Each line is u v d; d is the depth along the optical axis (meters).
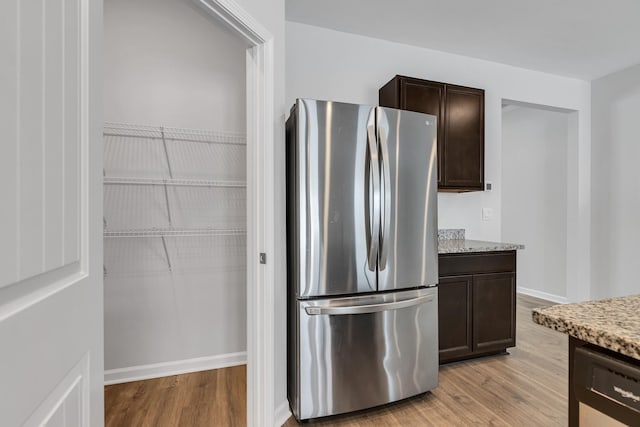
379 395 1.86
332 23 2.66
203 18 2.36
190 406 1.93
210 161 2.39
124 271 2.23
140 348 2.26
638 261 3.31
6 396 0.46
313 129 1.73
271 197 1.70
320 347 1.75
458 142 2.76
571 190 3.81
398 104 2.59
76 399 0.67
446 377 2.27
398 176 1.90
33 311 0.52
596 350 0.69
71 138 0.65
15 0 0.48
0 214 0.45
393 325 1.89
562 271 3.96
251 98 1.71
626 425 0.61
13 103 0.48
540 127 4.21
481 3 2.38
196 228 2.36
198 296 2.38
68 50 0.64
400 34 2.82
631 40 2.88
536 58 3.23
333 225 1.76
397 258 1.90
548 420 1.79
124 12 2.22
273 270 1.71
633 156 3.36
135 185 2.25
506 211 4.69
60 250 0.61
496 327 2.54
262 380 1.69
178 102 2.32
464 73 3.19
